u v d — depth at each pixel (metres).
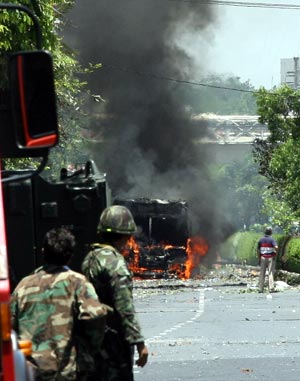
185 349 36.91
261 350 36.22
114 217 18.61
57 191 18.64
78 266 18.78
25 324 16.39
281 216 106.88
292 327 44.56
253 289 77.19
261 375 29.97
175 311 56.09
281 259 101.31
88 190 18.62
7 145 17.45
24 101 14.34
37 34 16.11
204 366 32.12
